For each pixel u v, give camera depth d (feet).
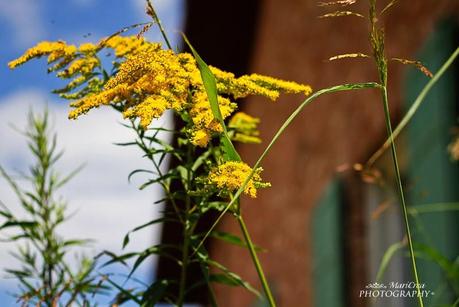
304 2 25.23
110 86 6.70
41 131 9.61
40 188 9.46
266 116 28.27
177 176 7.85
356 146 20.62
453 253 14.88
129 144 7.70
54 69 7.53
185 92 6.84
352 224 19.72
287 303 25.38
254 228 28.73
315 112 23.79
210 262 8.03
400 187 6.68
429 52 15.94
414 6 17.63
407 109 16.70
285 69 27.14
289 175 25.77
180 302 8.21
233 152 6.77
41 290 8.99
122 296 8.34
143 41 7.53
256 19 29.50
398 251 17.53
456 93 15.30
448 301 14.28
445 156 15.23
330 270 20.65
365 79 20.61
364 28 20.59
